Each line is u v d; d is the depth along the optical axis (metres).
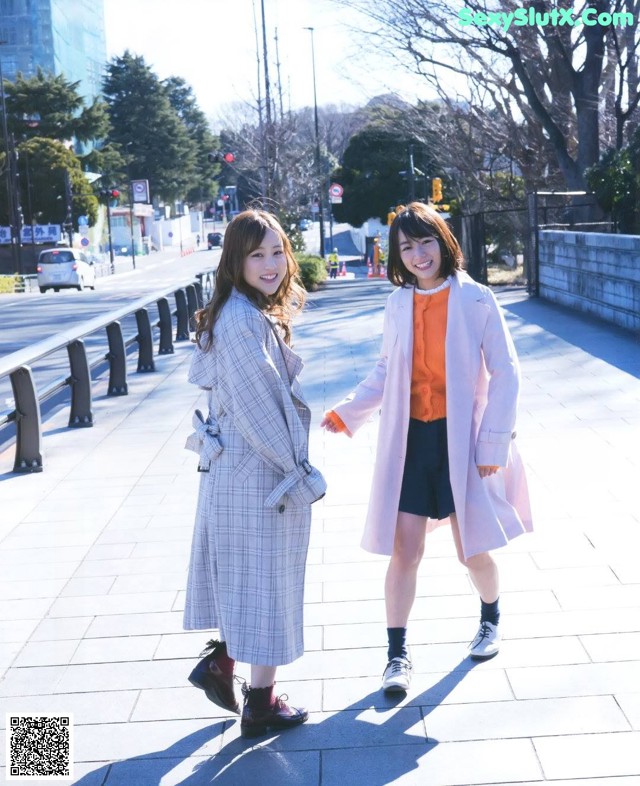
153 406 9.33
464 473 3.46
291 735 3.27
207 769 3.10
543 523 5.11
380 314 16.48
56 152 65.94
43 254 38.47
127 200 90.00
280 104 31.38
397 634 3.57
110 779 3.07
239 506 3.13
